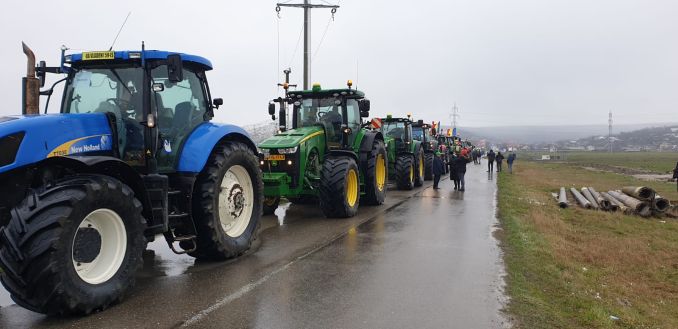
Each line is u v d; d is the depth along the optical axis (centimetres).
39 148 432
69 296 395
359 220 943
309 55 1766
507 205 1183
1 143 412
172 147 566
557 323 418
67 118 467
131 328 394
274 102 1112
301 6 1742
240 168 662
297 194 959
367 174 1119
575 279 586
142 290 494
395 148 1636
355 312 435
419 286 513
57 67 570
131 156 536
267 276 546
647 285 675
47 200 396
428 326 405
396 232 816
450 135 3588
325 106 1074
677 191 1922
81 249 422
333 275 552
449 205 1177
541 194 1669
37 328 395
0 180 421
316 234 798
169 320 412
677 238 993
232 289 498
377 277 545
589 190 1658
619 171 3622
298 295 480
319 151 1034
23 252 381
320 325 405
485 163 4450
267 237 772
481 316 429
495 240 755
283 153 938
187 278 538
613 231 1033
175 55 520
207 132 598
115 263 448
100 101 548
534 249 702
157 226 507
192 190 570
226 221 634
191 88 618
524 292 498
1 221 426
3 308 446
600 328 414
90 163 424
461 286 515
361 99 1138
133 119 538
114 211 441
